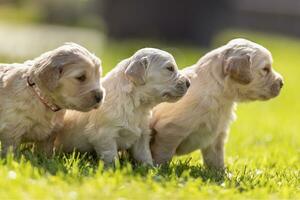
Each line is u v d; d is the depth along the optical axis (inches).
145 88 345.4
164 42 1551.4
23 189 275.1
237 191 312.0
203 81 367.9
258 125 637.9
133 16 1542.8
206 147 383.9
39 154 342.3
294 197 314.5
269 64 373.7
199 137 373.7
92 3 2204.7
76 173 301.7
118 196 277.3
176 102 366.9
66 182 290.0
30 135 339.9
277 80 377.7
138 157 357.7
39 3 2331.4
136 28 1545.3
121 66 352.8
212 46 1574.8
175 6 1547.7
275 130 603.5
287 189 324.2
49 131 342.0
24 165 304.7
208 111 365.4
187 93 366.0
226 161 419.2
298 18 2327.8
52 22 2170.3
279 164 418.0
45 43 1314.0
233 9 1852.9
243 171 365.1
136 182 293.7
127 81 346.9
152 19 1549.0
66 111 359.6
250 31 2303.2
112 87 347.9
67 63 320.2
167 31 1555.1
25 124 332.8
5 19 2209.6
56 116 345.7
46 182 285.6
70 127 356.5
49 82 317.7
